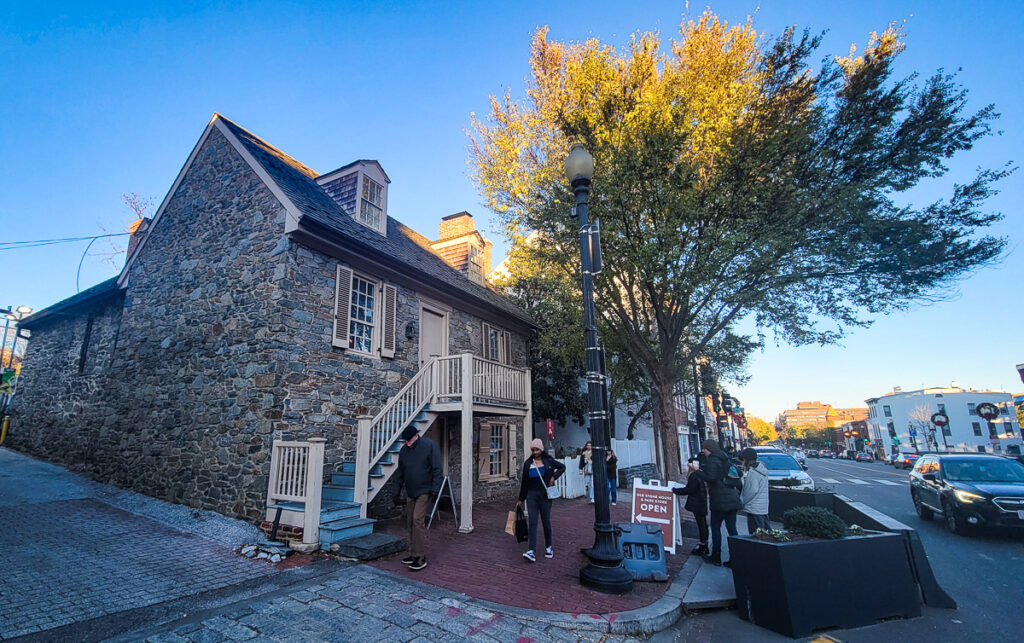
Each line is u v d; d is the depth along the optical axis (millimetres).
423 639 4102
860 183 9438
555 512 10922
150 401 9562
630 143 9703
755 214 9773
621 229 10656
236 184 9461
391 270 10430
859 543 5176
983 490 9023
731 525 6938
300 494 6902
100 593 4820
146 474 9148
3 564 5398
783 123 9469
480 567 6234
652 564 6141
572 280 13258
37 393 13430
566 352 14719
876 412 65188
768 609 4887
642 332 14062
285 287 8086
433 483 6266
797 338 11609
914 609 5141
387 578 5621
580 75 10234
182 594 4930
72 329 13016
